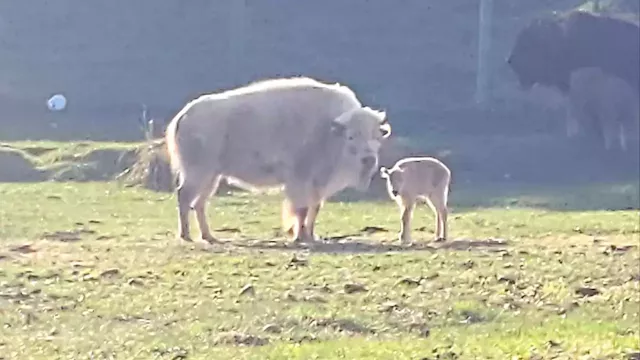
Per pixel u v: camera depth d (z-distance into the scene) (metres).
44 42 99.44
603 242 35.78
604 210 52.50
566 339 18.19
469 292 24.33
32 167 66.44
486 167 69.75
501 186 64.56
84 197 53.16
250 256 30.25
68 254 30.80
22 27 101.69
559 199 57.84
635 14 82.69
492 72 89.12
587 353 16.72
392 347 17.50
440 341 18.25
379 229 39.97
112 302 22.67
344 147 36.28
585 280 26.47
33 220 41.56
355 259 29.58
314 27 98.94
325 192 36.44
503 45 92.81
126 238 36.09
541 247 33.53
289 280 25.92
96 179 64.38
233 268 27.80
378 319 20.81
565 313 21.88
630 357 16.42
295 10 101.38
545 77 76.44
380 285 25.22
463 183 66.00
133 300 22.95
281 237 37.19
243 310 21.78
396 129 79.19
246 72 93.00
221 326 19.88
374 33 97.81
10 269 27.34
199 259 29.47
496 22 96.25
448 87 89.50
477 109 83.00
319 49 95.94
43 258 29.80
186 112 36.72
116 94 90.62
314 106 36.69
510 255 30.95
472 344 17.80
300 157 36.41
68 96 90.31
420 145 72.19
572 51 74.94
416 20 99.38
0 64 95.69
